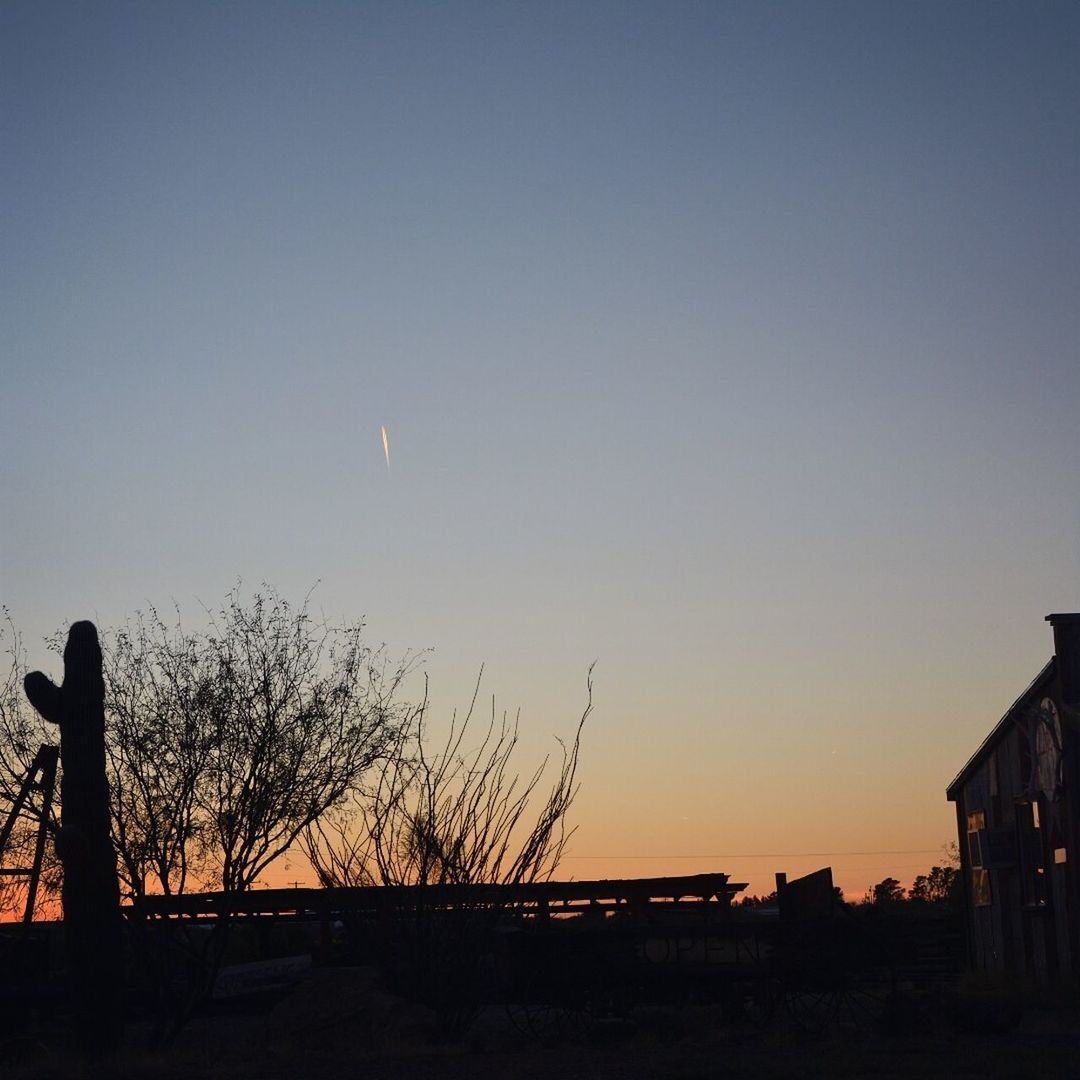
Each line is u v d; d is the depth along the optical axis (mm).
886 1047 15391
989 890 28656
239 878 19125
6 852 19891
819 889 19578
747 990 18875
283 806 19125
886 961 18031
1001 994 21297
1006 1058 13828
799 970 18156
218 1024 22453
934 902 44969
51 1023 21031
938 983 24875
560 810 19406
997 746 28062
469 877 18844
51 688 17359
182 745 19156
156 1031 18547
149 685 19453
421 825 19094
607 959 18703
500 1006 23828
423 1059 15703
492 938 19391
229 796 19203
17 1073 15367
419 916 18656
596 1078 13141
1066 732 23578
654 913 25953
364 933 19266
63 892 17016
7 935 20016
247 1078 14156
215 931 19062
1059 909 24219
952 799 31734
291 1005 18078
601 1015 18703
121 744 19141
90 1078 14891
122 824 18984
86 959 16703
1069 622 23703
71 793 17016
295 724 19469
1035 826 25781
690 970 18578
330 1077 13992
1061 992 22688
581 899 25766
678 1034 17469
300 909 24312
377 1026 17453
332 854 19266
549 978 18734
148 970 18891
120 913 17641
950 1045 15500
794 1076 12797
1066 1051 14508
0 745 19406
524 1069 14219
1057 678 23953
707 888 25828
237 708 19375
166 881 18906
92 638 17500
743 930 18625
